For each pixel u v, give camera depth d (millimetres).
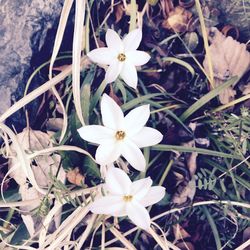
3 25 275
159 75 292
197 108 276
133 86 250
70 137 272
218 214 279
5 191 268
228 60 293
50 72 262
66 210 265
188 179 273
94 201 240
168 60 290
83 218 266
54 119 278
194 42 295
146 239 274
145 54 247
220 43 294
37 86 281
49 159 268
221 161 282
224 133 283
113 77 250
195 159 274
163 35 296
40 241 251
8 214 270
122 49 248
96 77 283
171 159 275
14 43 275
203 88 292
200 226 279
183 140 276
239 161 280
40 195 266
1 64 273
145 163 240
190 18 295
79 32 251
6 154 268
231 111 289
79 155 269
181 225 277
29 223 263
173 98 289
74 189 267
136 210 228
